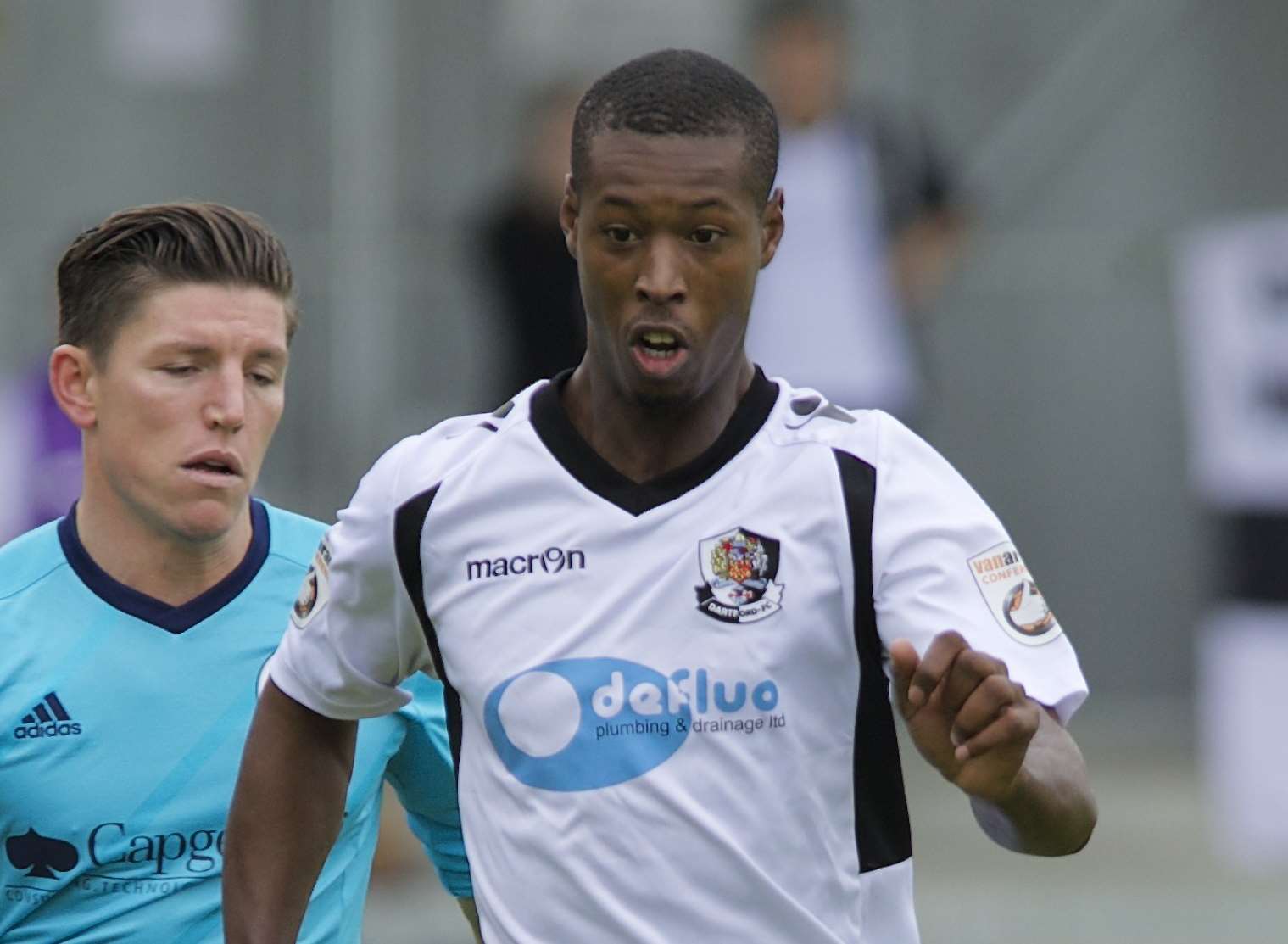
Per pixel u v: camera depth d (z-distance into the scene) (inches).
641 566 433.4
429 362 1248.8
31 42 1254.9
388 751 520.4
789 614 428.1
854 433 438.3
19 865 512.1
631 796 426.9
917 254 1112.2
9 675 511.8
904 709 391.2
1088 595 1311.5
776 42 1083.9
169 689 513.3
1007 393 1309.1
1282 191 1291.8
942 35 1298.0
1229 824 1149.1
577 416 447.2
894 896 436.8
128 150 1256.2
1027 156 1301.7
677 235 419.2
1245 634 1154.7
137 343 501.4
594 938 428.1
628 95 422.3
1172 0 1296.8
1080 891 1095.6
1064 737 417.4
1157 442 1301.7
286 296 516.4
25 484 1028.5
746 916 426.0
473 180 1249.4
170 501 503.8
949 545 426.0
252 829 481.1
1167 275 1295.5
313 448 1245.1
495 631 439.2
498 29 1251.2
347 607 462.6
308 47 1254.3
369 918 1025.5
